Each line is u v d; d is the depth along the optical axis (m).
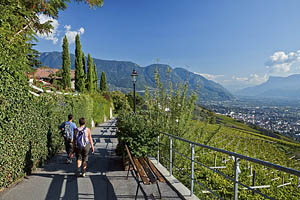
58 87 10.88
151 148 5.87
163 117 7.56
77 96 12.66
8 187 4.49
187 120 7.02
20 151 4.95
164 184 4.81
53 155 7.75
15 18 5.21
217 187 7.89
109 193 4.29
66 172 5.77
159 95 7.75
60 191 4.38
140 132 5.81
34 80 7.26
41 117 6.37
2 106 4.12
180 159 6.85
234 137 27.91
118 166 6.44
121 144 6.45
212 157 11.21
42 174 5.52
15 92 4.66
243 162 12.63
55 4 6.98
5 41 4.49
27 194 4.19
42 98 6.61
